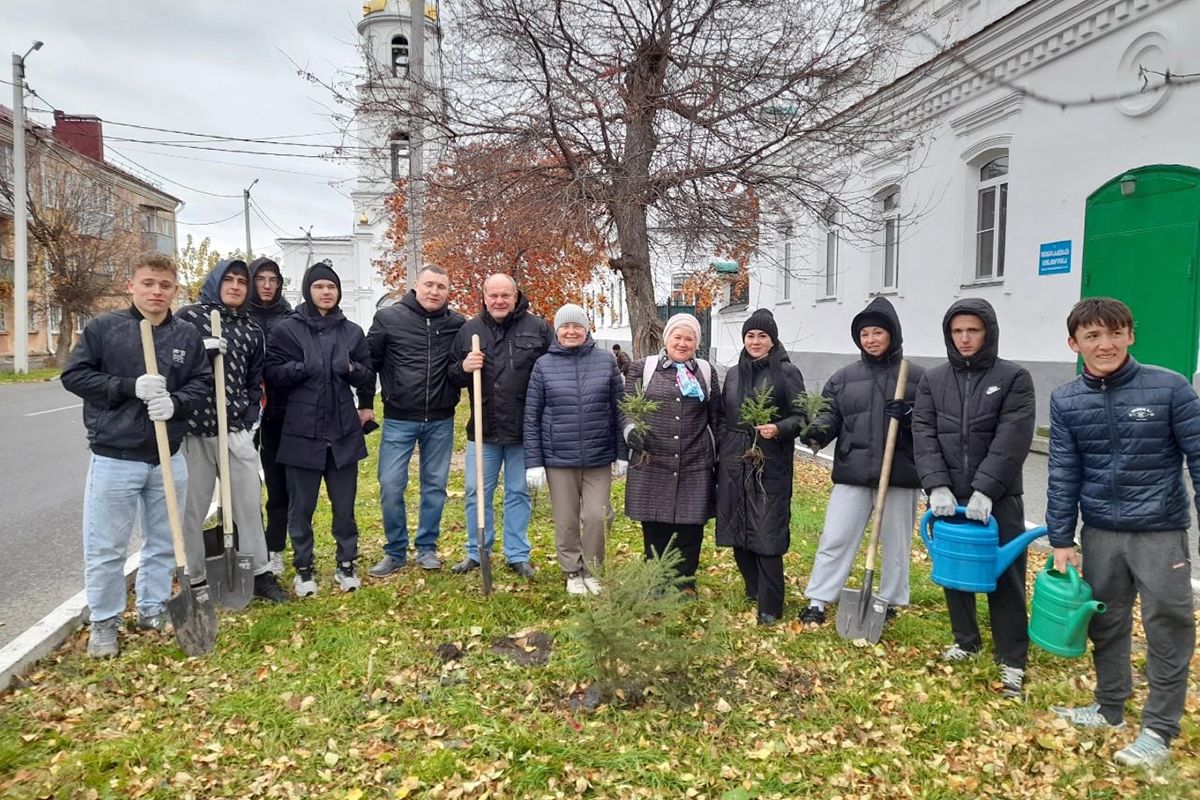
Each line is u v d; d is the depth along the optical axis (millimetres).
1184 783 2814
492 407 4984
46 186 28906
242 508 4551
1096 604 3029
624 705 3422
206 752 3070
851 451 4219
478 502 4703
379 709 3412
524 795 2799
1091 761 3020
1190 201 7949
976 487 3547
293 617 4387
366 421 5117
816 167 7902
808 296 16641
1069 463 3145
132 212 36625
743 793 2777
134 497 3904
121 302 31906
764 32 7242
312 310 4672
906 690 3592
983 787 2885
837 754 3092
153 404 3727
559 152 7691
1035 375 9992
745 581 4688
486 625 4273
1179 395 2887
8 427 13211
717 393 4535
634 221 8070
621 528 6453
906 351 12938
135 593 4723
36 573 5328
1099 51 8914
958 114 11352
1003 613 3621
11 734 3127
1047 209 9781
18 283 24500
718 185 7680
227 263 4441
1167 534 2955
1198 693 3504
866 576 4070
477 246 9766
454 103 7719
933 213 12070
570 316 4676
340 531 4840
